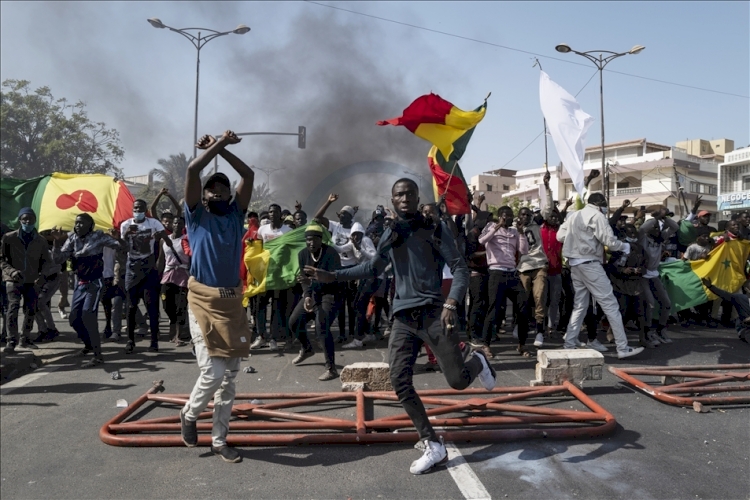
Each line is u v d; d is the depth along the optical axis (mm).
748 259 8836
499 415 4523
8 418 4559
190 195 3547
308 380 5910
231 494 3197
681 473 3416
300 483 3326
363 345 7758
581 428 3967
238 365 3736
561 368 5062
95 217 8648
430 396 4957
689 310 9523
